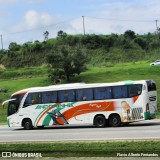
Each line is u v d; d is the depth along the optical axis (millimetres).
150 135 21125
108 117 29734
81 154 15594
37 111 32219
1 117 47781
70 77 82125
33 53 128375
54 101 31656
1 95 66438
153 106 29500
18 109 32844
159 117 37469
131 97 29250
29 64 125438
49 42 134625
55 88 31703
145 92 28969
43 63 119625
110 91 29828
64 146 17812
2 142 21219
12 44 137625
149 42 140500
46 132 27609
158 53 129750
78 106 30766
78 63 79625
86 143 18250
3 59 129375
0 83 87875
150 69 83688
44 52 128250
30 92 32625
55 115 31516
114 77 80812
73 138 21906
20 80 89125
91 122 30266
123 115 29375
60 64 79125
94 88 30344
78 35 139250
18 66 125625
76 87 30953
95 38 134375
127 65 95875
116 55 127500
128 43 134125
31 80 85938
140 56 127562
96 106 30141
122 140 18844
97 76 82438
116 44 134000
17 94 33094
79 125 34500
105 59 124688
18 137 24703
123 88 29500
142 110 28922
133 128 26516
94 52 129125
